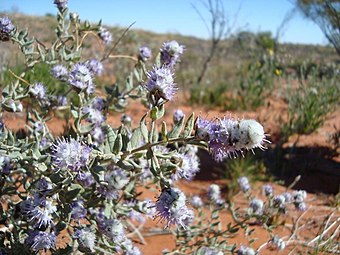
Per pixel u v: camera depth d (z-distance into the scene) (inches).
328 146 231.0
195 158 108.0
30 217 78.9
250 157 187.5
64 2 112.0
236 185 167.6
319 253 123.3
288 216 152.1
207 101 323.0
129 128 121.4
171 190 65.9
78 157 69.4
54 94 118.3
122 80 290.8
